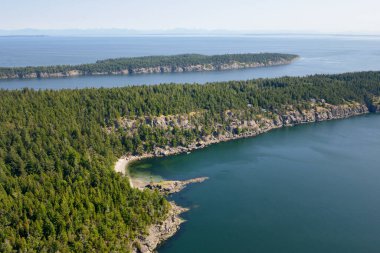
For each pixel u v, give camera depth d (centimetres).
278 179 18375
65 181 14500
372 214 15050
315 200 16225
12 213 12056
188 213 15175
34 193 13538
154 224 13638
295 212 15238
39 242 11362
